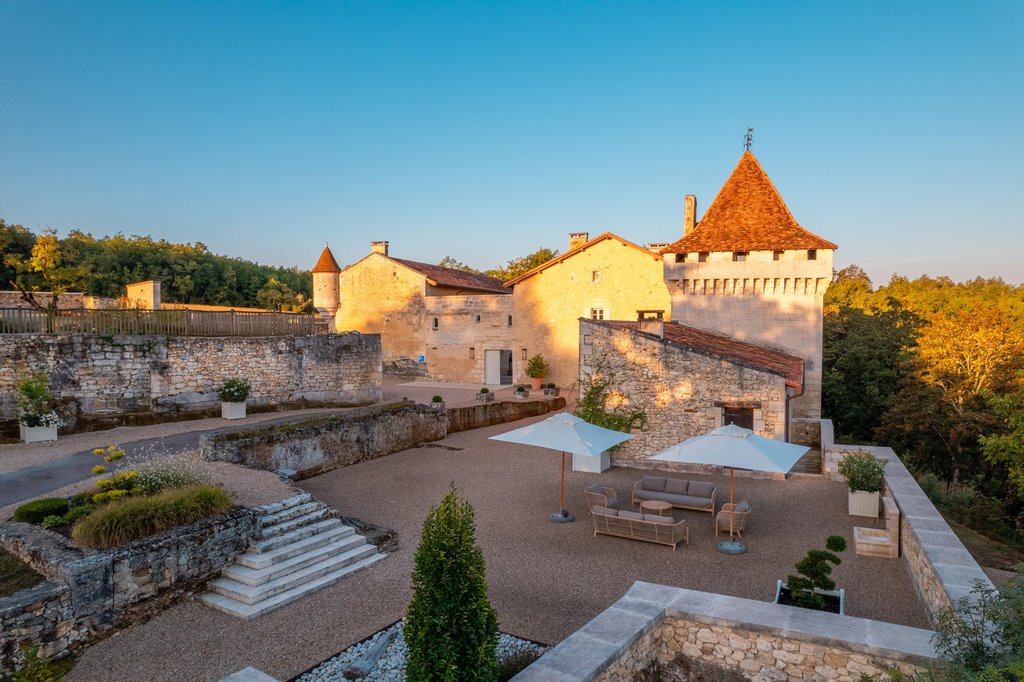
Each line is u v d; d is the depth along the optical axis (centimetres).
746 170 2895
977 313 3525
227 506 1306
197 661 943
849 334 4128
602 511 1411
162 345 2436
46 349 2153
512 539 1425
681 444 1459
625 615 909
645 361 2055
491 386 3978
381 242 4544
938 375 3328
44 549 1060
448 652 686
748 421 1950
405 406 2486
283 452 1889
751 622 870
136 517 1136
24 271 4791
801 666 838
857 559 1276
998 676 584
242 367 2686
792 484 1853
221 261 7156
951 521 1917
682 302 2802
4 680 899
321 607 1121
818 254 2612
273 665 927
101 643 1003
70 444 2006
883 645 789
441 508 732
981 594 808
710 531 1466
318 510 1451
